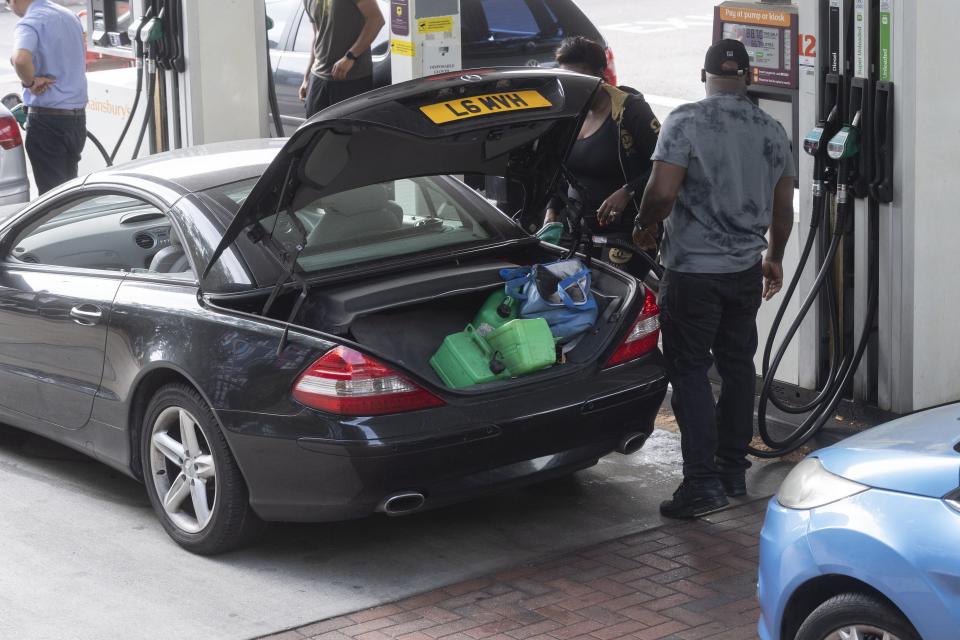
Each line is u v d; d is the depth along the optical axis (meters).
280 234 5.42
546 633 4.63
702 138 5.42
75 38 10.17
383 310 5.24
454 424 4.89
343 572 5.20
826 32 6.29
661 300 5.68
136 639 4.62
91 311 5.69
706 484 5.63
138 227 5.97
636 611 4.79
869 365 6.54
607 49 11.88
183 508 5.58
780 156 5.61
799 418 6.75
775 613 3.92
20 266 6.23
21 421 6.30
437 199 5.96
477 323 5.44
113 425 5.68
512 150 5.59
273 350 4.98
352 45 10.32
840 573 3.68
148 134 10.95
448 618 4.77
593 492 6.01
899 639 3.56
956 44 6.12
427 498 4.96
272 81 10.15
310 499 4.96
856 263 6.38
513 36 11.58
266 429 4.95
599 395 5.20
